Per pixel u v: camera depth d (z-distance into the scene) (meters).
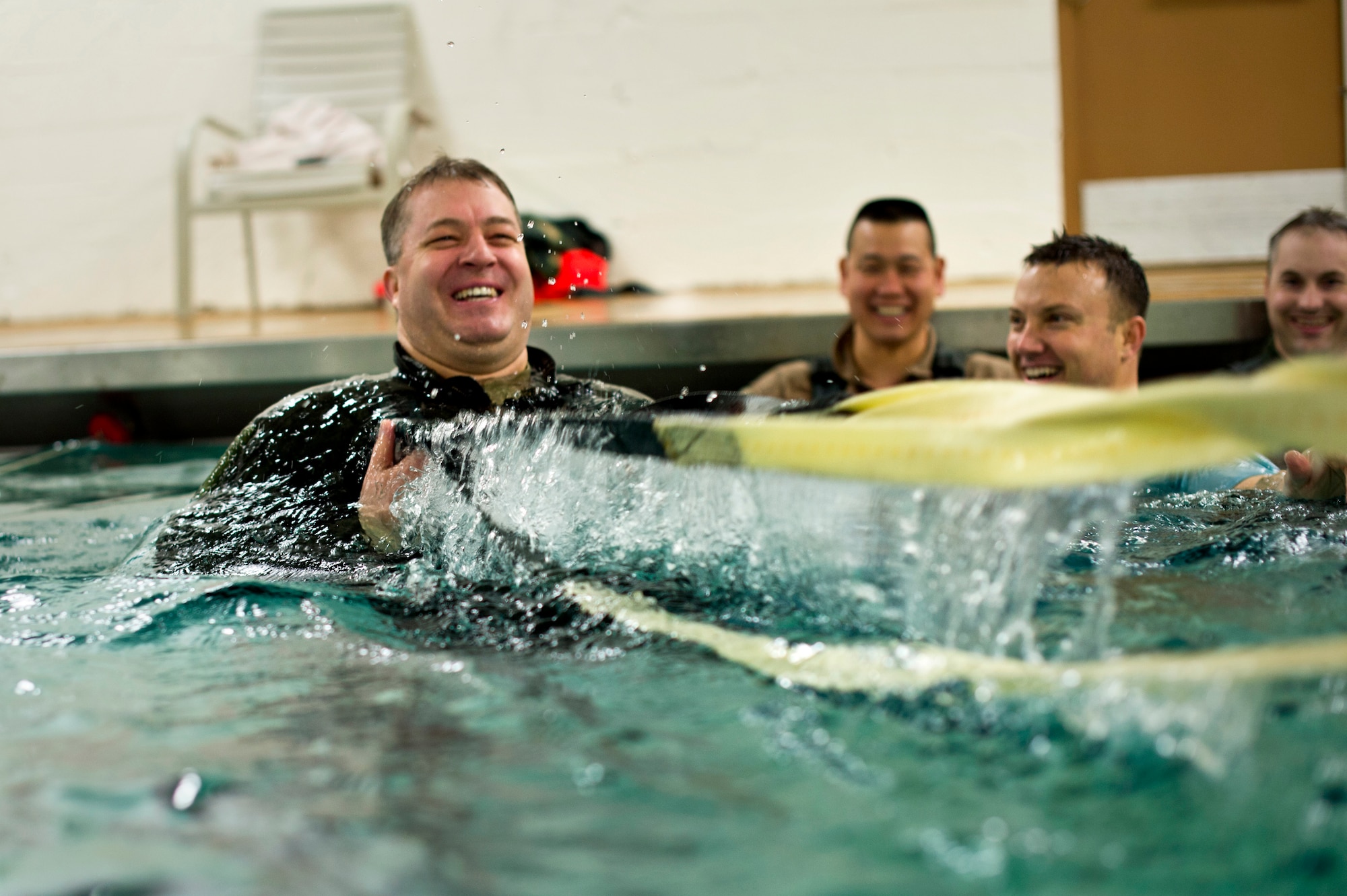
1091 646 0.79
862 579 0.90
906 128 4.00
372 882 0.51
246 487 1.43
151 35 3.99
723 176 4.06
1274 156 4.04
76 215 4.09
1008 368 2.33
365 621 0.97
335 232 3.99
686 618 0.93
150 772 0.64
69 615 1.01
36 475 2.24
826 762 0.63
